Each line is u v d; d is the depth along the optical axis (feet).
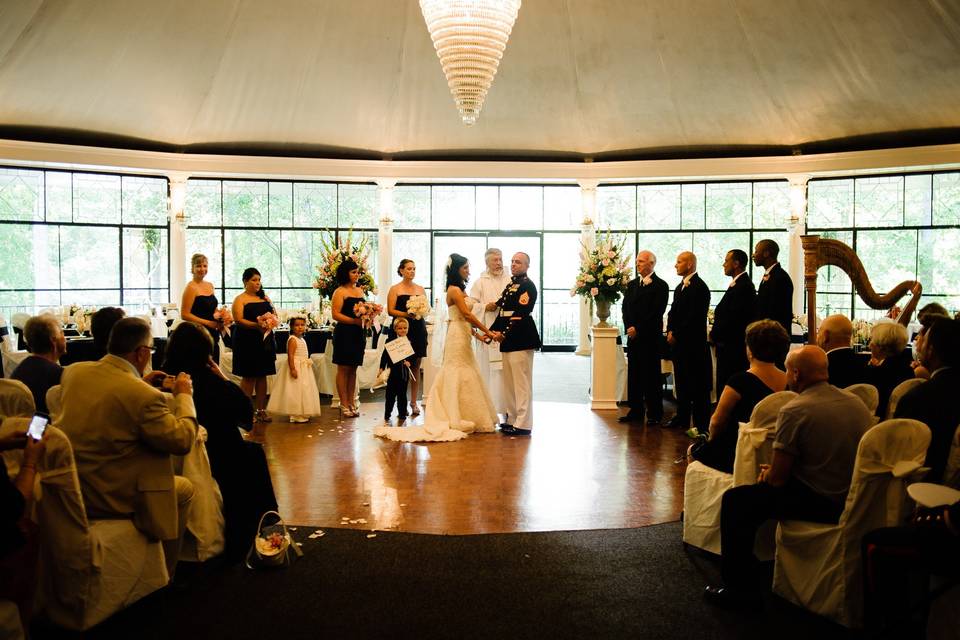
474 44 18.58
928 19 30.86
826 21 32.22
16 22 29.99
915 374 14.49
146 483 10.55
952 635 8.84
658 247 45.52
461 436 22.12
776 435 10.81
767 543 12.34
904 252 40.86
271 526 13.60
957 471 9.53
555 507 15.51
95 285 40.52
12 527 8.16
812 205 42.52
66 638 9.80
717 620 10.45
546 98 39.47
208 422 12.82
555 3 34.09
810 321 19.07
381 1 33.76
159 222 42.04
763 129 39.63
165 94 36.70
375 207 45.06
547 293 48.24
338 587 11.52
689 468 13.29
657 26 34.40
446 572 12.10
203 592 11.32
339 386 25.45
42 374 13.58
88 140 37.70
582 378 36.68
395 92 39.14
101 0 30.53
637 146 42.37
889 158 38.22
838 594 10.19
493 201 47.42
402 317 25.05
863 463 9.81
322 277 27.89
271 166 41.45
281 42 35.04
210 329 25.38
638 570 12.21
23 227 38.63
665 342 29.12
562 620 10.44
